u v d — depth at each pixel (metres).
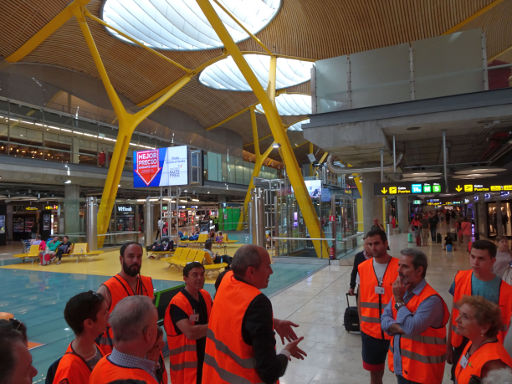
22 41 19.47
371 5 16.06
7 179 21.23
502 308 2.67
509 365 1.73
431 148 12.08
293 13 18.70
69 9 17.23
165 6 20.28
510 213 16.88
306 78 31.20
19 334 1.18
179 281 10.89
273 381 1.69
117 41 22.94
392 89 8.98
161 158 18.55
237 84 32.34
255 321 1.74
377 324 3.27
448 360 3.01
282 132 14.92
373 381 3.33
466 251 15.07
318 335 5.43
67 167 22.81
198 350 2.92
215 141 42.22
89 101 26.39
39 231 31.73
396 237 25.12
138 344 1.55
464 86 8.47
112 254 18.75
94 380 1.50
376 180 14.18
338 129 9.28
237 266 1.94
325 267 12.49
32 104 22.27
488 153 13.57
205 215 43.34
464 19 16.28
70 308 1.95
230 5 20.73
